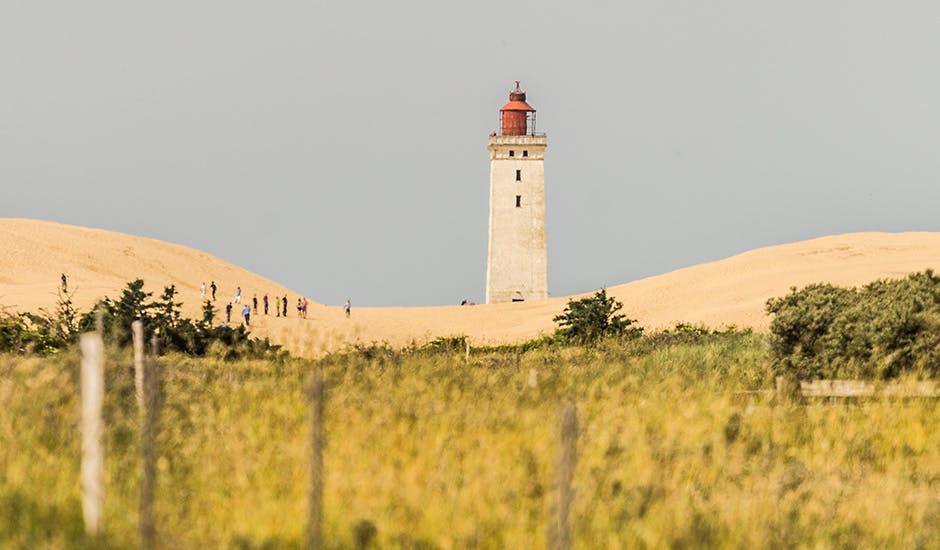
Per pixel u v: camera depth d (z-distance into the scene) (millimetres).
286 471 51562
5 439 54406
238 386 70938
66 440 54906
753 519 49469
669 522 47438
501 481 50688
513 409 63875
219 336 122688
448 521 46375
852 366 94938
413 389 71250
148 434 46188
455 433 57625
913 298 100875
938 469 63188
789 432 69125
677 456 57156
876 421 72062
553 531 44406
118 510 47562
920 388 80438
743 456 60594
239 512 47312
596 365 98875
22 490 48562
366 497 48031
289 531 45531
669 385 77562
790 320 103375
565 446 40000
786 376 94062
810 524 50344
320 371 68312
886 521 51281
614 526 46812
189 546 44031
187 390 70000
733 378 93625
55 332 121250
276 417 61344
